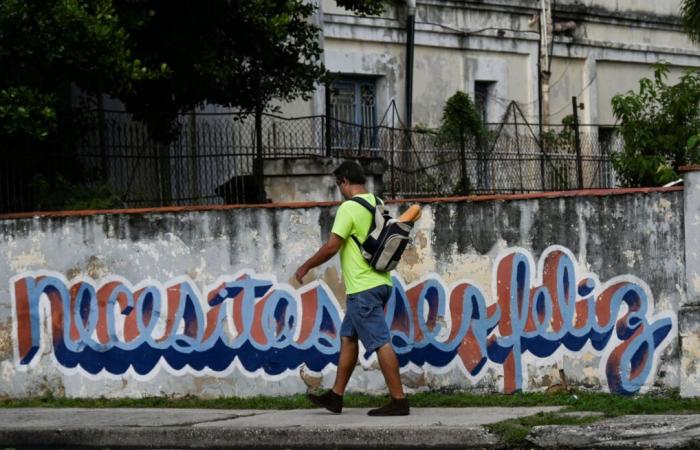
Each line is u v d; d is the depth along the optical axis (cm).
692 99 1684
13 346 1080
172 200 1395
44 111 1184
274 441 859
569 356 963
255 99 1491
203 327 1042
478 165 1892
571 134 2033
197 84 1427
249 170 1465
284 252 1027
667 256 938
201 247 1044
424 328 998
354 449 840
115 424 913
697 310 917
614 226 952
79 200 1243
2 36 1182
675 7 2631
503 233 980
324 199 1516
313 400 924
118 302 1060
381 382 1004
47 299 1074
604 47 2470
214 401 1024
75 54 1202
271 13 1403
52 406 1049
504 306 980
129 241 1058
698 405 893
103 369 1062
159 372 1050
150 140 1416
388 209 1004
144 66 1368
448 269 993
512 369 977
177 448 880
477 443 818
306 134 1694
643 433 798
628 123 1708
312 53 1509
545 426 817
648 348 942
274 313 1030
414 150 1772
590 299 959
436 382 995
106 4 1219
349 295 896
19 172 1244
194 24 1398
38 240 1077
